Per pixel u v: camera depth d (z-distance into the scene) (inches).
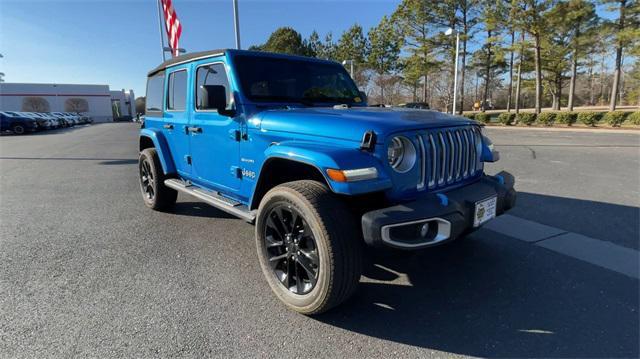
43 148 596.4
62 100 2357.3
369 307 109.7
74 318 103.7
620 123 804.6
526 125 995.3
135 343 92.7
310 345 92.6
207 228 181.2
